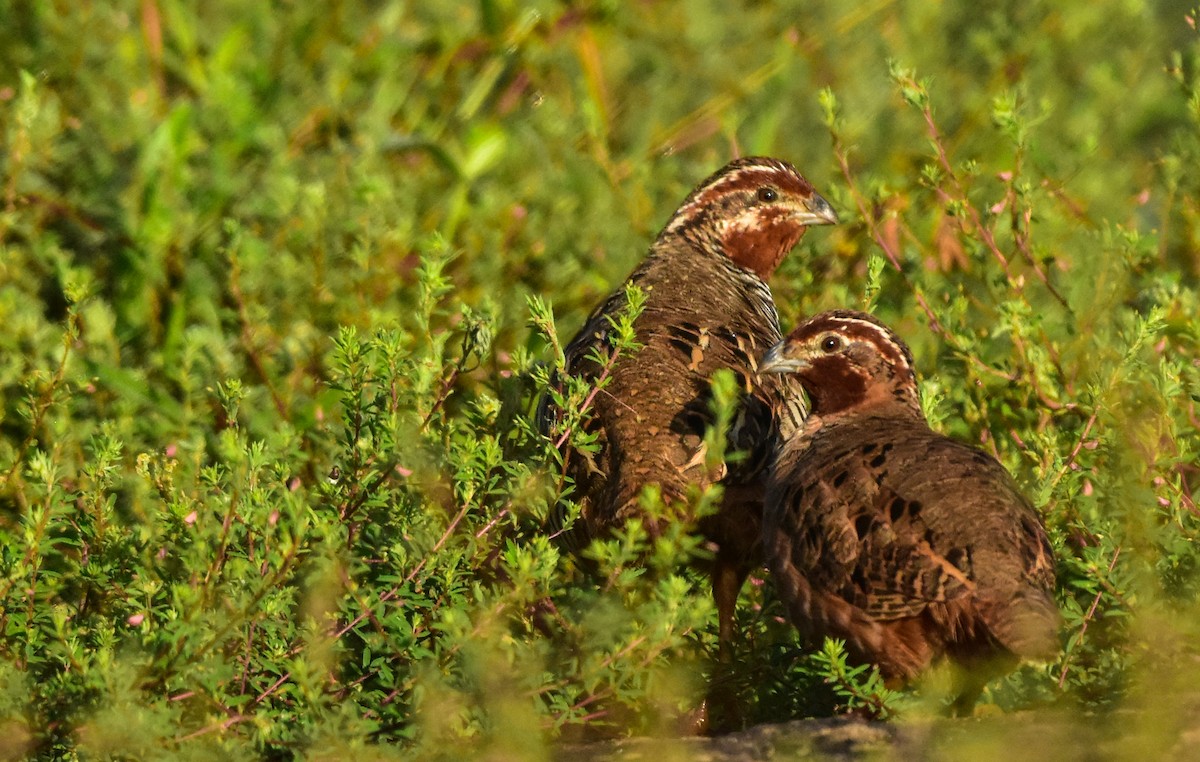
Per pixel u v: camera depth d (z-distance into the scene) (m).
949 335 11.72
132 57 16.19
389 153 16.16
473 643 8.28
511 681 8.13
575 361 10.66
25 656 8.89
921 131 16.55
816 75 17.34
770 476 9.92
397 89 16.84
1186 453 9.78
